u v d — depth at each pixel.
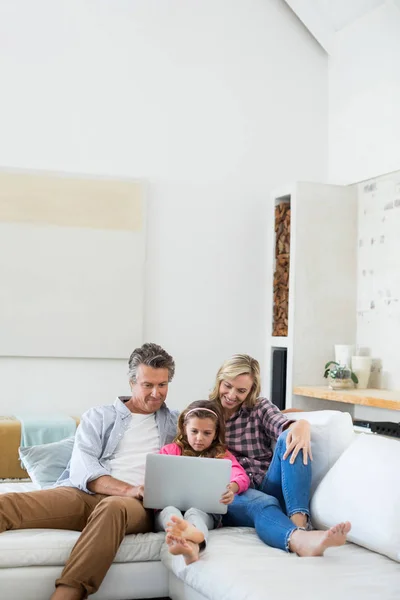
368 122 4.81
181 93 4.93
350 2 4.86
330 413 3.01
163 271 4.83
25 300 4.52
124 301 4.69
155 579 2.60
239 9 5.09
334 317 4.77
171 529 2.39
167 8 4.93
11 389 4.49
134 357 3.03
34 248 4.55
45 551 2.47
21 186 4.55
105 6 4.80
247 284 4.98
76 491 2.77
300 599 2.02
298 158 5.16
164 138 4.88
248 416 3.17
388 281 4.55
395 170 4.53
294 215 4.73
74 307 4.60
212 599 2.24
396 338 4.45
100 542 2.45
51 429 4.04
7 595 2.41
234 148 5.02
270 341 4.94
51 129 4.65
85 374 4.62
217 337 4.91
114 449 2.93
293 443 2.79
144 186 4.77
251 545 2.58
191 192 4.91
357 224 4.86
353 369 4.55
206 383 4.87
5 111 4.57
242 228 5.00
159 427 3.00
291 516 2.71
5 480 3.92
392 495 2.47
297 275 4.70
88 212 4.66
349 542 2.65
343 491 2.64
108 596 2.53
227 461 2.71
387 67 4.66
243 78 5.07
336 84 5.17
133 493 2.72
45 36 4.67
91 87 4.75
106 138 4.76
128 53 4.83
